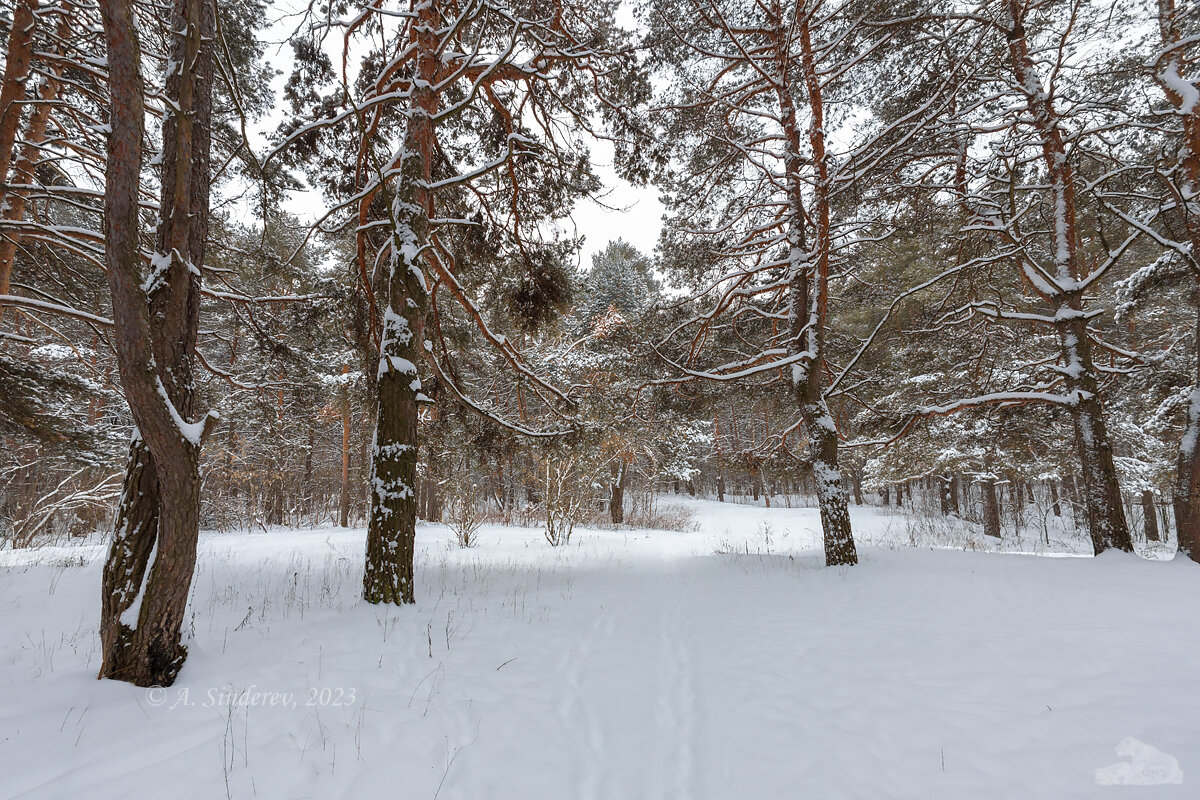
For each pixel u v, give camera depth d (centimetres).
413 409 608
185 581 360
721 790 253
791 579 750
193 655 382
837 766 264
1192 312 1319
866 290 1240
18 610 532
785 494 3722
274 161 728
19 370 714
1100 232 816
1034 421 1166
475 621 527
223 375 878
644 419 1180
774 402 1253
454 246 884
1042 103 846
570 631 518
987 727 288
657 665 426
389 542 573
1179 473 740
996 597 564
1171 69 772
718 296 1162
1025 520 2180
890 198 991
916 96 930
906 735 288
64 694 314
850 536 822
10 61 657
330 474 2745
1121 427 1532
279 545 1302
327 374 1457
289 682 350
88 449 841
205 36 467
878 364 1261
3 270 723
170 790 227
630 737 308
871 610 552
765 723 316
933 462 1723
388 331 615
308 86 700
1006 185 959
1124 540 761
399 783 245
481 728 306
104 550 1076
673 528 2109
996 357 1223
